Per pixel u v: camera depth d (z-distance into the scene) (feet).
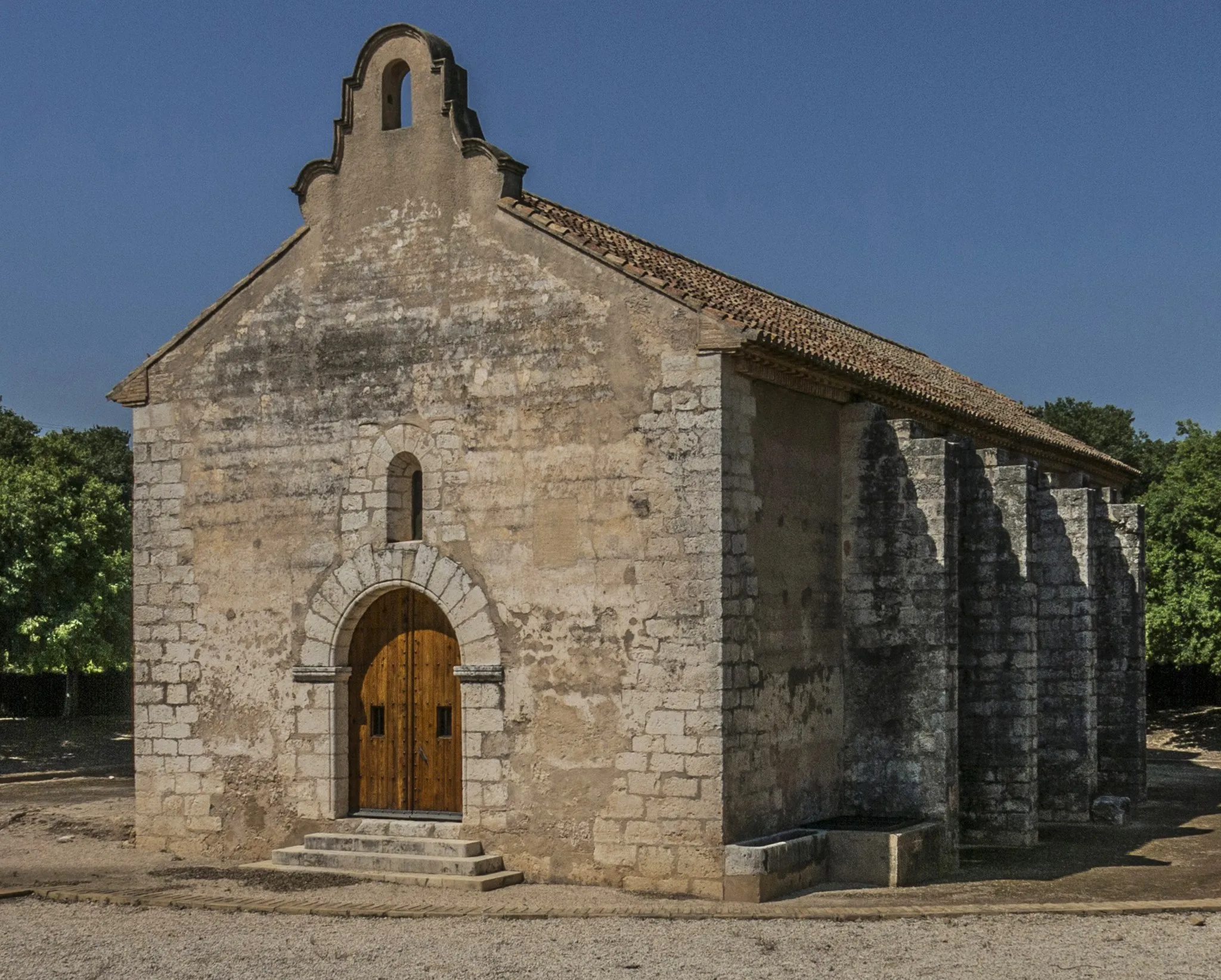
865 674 64.95
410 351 63.31
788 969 42.57
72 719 162.50
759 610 58.54
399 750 63.21
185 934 48.52
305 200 66.49
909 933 47.83
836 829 59.67
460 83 64.69
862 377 64.23
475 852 59.31
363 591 63.26
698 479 56.54
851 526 65.92
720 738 55.36
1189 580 128.36
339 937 47.73
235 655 65.98
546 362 60.13
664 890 55.83
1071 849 69.21
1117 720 87.56
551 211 66.69
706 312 56.70
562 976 41.86
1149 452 199.52
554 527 59.36
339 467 64.44
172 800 66.85
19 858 65.57
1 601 130.31
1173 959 43.75
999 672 70.18
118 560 140.77
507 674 59.77
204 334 68.13
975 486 71.46
